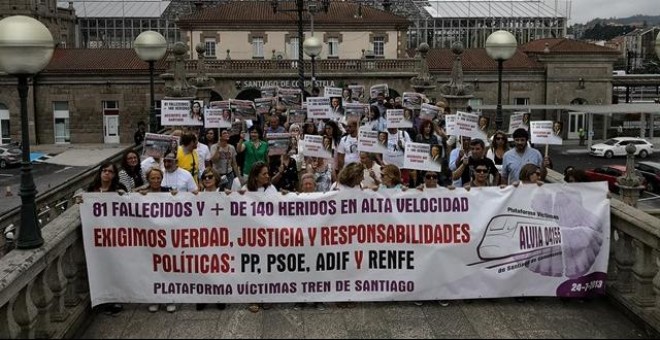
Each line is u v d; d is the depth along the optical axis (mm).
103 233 9242
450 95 24875
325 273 9398
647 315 8555
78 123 60781
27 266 7738
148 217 9242
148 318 9195
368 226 9367
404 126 15492
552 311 9352
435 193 9352
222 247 9305
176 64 23906
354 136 14609
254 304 9445
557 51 62875
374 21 62594
